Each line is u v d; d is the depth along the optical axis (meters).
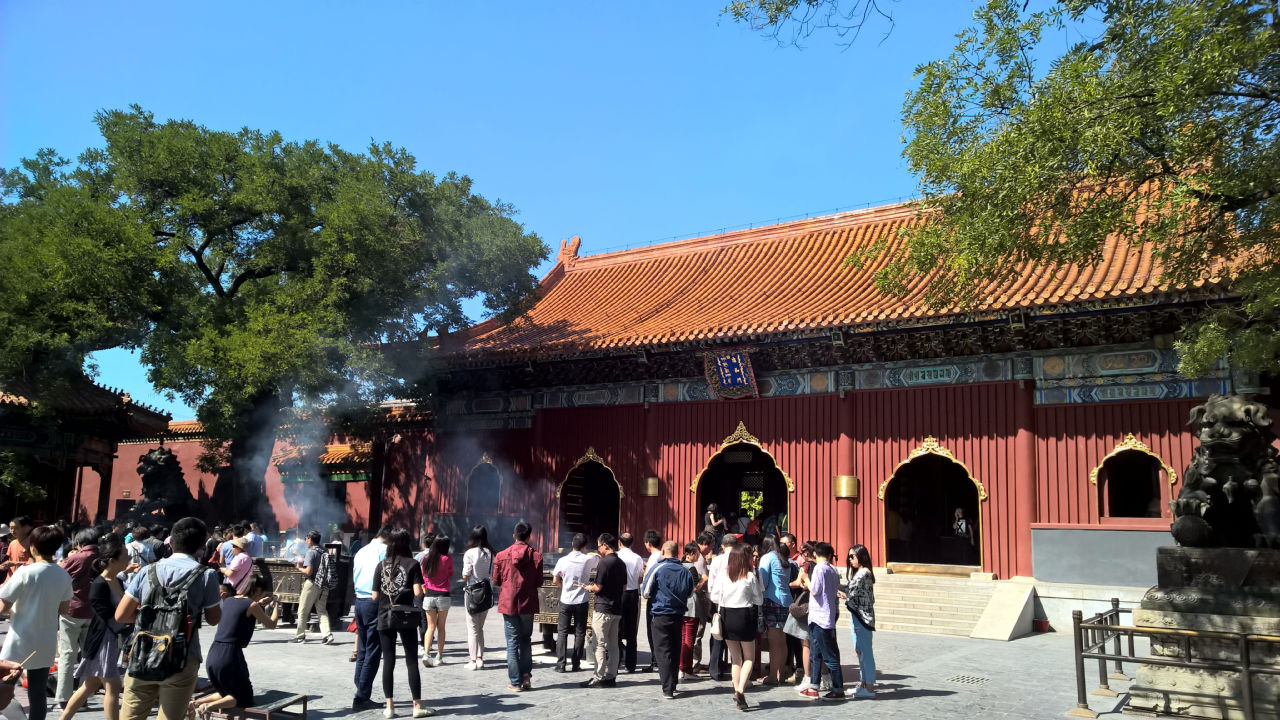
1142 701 12.21
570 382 32.12
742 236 35.59
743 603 12.74
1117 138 12.27
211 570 8.71
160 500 31.45
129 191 27.66
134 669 8.29
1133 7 12.93
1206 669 11.46
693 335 27.05
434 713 12.02
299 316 25.98
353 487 37.66
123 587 10.76
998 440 24.48
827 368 27.25
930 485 33.22
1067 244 13.60
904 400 26.00
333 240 26.42
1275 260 13.54
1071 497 23.33
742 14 13.79
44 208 27.30
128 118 28.58
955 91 14.27
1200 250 14.02
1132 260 23.14
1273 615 11.50
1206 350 13.84
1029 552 23.55
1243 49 11.77
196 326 27.86
